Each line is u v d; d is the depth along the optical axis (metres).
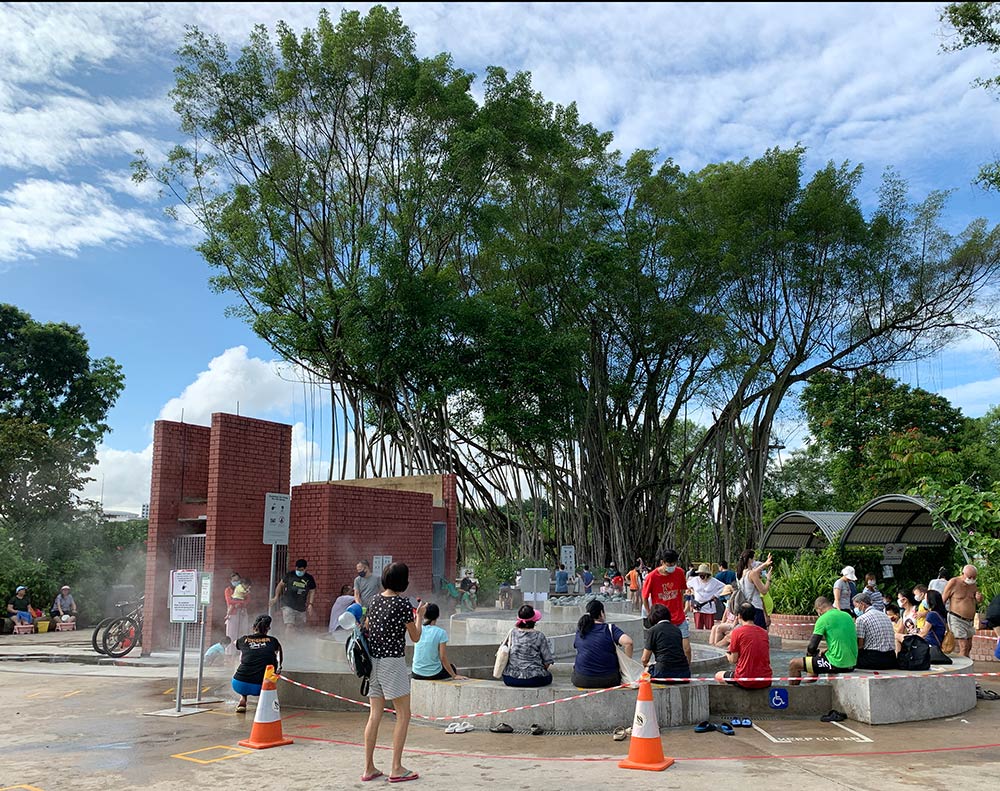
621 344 34.25
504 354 28.56
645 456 34.47
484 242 30.66
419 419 29.75
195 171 26.05
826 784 6.26
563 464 33.38
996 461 39.22
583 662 8.88
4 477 32.03
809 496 45.78
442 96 26.64
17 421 33.59
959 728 8.66
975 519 17.23
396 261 26.50
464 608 22.22
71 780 6.59
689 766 6.90
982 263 31.52
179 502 16.56
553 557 33.69
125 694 11.24
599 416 33.53
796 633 17.84
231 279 26.61
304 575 15.02
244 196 26.39
